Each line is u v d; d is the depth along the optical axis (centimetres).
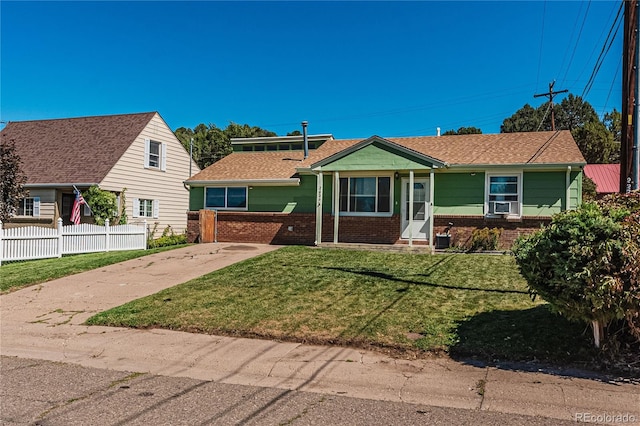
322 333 646
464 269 1061
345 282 946
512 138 1720
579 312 524
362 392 473
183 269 1171
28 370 553
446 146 1736
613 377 488
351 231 1616
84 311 818
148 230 2089
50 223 1980
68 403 441
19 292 965
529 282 565
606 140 3559
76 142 2225
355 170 1529
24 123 2469
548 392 455
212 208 1875
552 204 1445
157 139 2334
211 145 5569
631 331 508
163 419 402
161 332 692
